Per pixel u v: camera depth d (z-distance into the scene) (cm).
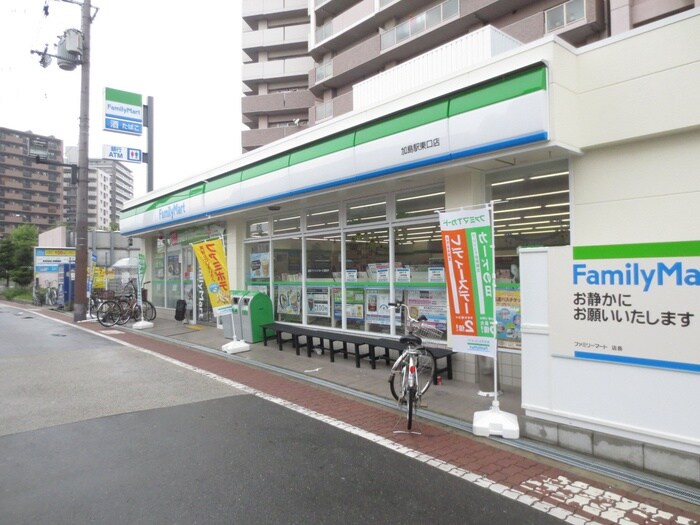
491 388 612
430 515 321
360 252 877
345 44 3189
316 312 979
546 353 441
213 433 479
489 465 403
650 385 379
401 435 477
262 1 3988
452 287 516
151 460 410
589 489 359
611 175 553
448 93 631
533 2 2091
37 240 4512
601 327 405
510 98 552
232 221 1209
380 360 827
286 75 3875
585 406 416
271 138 3775
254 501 338
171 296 1544
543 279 444
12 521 310
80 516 317
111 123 1716
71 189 8919
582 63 566
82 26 1595
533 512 326
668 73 502
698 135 495
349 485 365
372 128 731
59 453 425
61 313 1900
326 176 810
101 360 856
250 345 991
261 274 1143
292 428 495
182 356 901
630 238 536
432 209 750
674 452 366
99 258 2220
